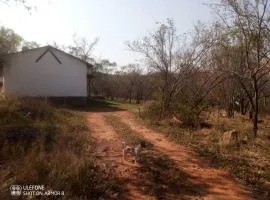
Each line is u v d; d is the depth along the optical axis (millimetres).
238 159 8641
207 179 6973
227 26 11766
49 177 5668
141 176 6961
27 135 9312
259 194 6191
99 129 13391
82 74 27406
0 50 24578
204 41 16562
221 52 15656
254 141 10812
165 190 6230
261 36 10789
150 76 18938
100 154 8695
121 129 13469
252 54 12031
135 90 43062
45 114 14164
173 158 8680
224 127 13359
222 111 19688
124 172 7176
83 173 6102
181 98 16828
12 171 5863
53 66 26719
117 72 46688
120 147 9758
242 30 11023
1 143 8055
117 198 5730
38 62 26359
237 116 19344
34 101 15898
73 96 27203
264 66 10992
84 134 11344
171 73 17266
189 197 5914
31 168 5848
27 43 29391
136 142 10406
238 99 21625
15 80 25812
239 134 11742
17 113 12602
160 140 11250
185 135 12000
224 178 7074
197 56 16859
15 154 6977
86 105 27547
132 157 8555
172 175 7141
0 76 31391
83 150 8570
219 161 8453
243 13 10758
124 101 44094
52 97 26688
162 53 18625
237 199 5891
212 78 16500
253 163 8289
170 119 15203
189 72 17000
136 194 5977
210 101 20016
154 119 16062
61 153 7039
